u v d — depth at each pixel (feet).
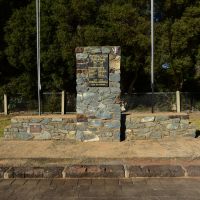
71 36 75.87
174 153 30.78
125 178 23.48
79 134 36.91
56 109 73.15
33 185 22.35
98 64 36.24
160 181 22.74
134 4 78.79
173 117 38.24
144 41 74.38
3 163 27.76
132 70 79.41
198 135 40.11
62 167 25.07
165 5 77.41
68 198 19.94
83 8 75.46
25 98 77.51
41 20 77.05
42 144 35.73
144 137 38.01
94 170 24.16
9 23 79.56
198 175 23.73
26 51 77.56
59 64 77.92
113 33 74.79
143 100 72.74
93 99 36.65
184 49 76.59
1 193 20.99
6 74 83.76
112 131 36.78
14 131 38.29
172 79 83.35
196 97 76.33
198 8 74.95
